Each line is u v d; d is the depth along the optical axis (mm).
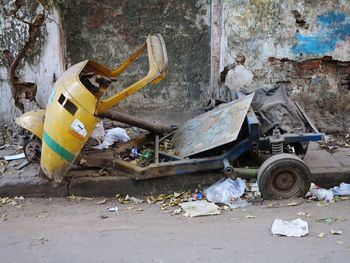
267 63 7906
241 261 4527
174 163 6039
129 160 6551
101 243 4992
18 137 7527
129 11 8156
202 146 6133
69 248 4910
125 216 5695
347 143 7316
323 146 7176
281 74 7961
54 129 5738
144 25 8227
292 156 5805
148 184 6223
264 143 6027
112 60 8320
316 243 4828
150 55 5988
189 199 6074
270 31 7777
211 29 8086
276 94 6875
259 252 4684
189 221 5488
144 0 8117
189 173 6199
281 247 4766
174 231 5230
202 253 4711
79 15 8094
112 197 6238
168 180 6227
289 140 5965
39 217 5727
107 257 4699
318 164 6543
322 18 7766
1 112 7543
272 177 5816
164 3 8148
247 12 7703
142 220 5559
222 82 8039
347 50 7898
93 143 6844
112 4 8109
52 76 7551
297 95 8031
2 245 5035
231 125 6039
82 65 6121
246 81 7961
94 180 6207
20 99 7578
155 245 4910
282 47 7840
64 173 5887
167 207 5922
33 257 4758
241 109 6137
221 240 4973
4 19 7289
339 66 7992
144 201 6148
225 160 6039
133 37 8266
